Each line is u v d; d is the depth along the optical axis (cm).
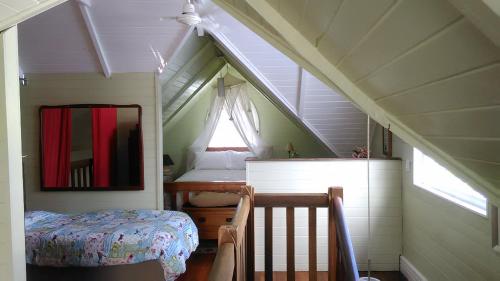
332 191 242
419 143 143
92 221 332
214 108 640
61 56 396
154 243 289
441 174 309
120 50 387
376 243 380
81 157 420
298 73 390
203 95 679
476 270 235
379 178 378
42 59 400
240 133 638
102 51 386
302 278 364
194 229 352
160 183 420
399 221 377
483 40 64
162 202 430
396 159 375
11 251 188
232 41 370
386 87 118
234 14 172
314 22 114
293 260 251
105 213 361
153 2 337
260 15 139
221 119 686
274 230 381
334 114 430
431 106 106
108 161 420
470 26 63
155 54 393
